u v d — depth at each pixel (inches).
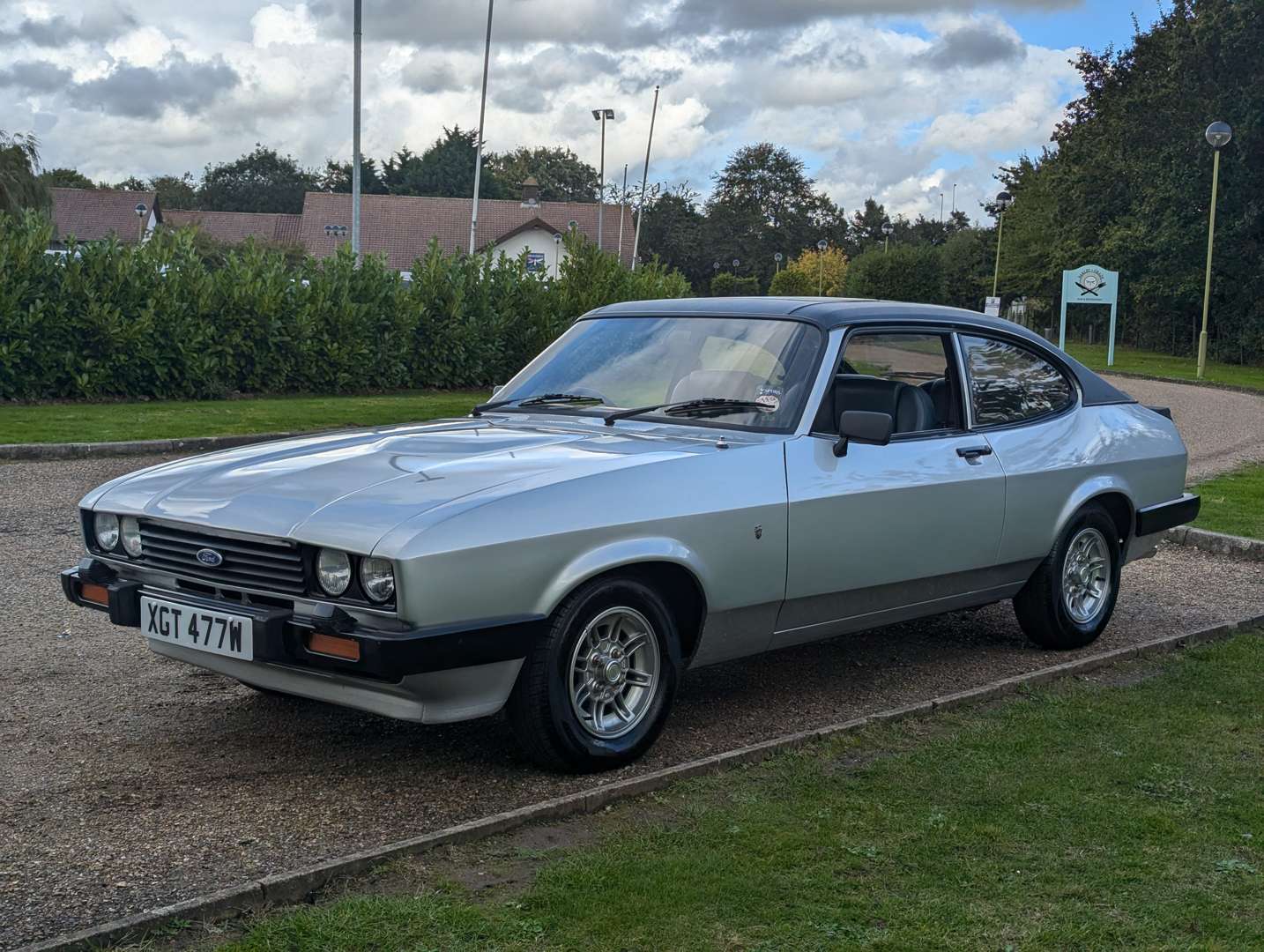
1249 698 200.5
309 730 177.3
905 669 220.7
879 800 152.6
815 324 193.6
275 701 190.5
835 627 192.5
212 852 134.1
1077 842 141.3
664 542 161.6
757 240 4879.4
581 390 200.5
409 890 124.5
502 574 146.2
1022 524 217.6
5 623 231.5
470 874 128.6
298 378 804.6
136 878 126.8
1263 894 129.0
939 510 199.5
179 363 732.0
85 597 170.9
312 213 2790.4
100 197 2970.0
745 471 172.9
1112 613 259.8
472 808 149.2
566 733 155.9
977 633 248.8
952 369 213.0
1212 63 1652.3
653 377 197.3
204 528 153.4
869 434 179.8
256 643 146.8
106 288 700.0
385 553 139.3
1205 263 1692.9
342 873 126.3
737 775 159.8
